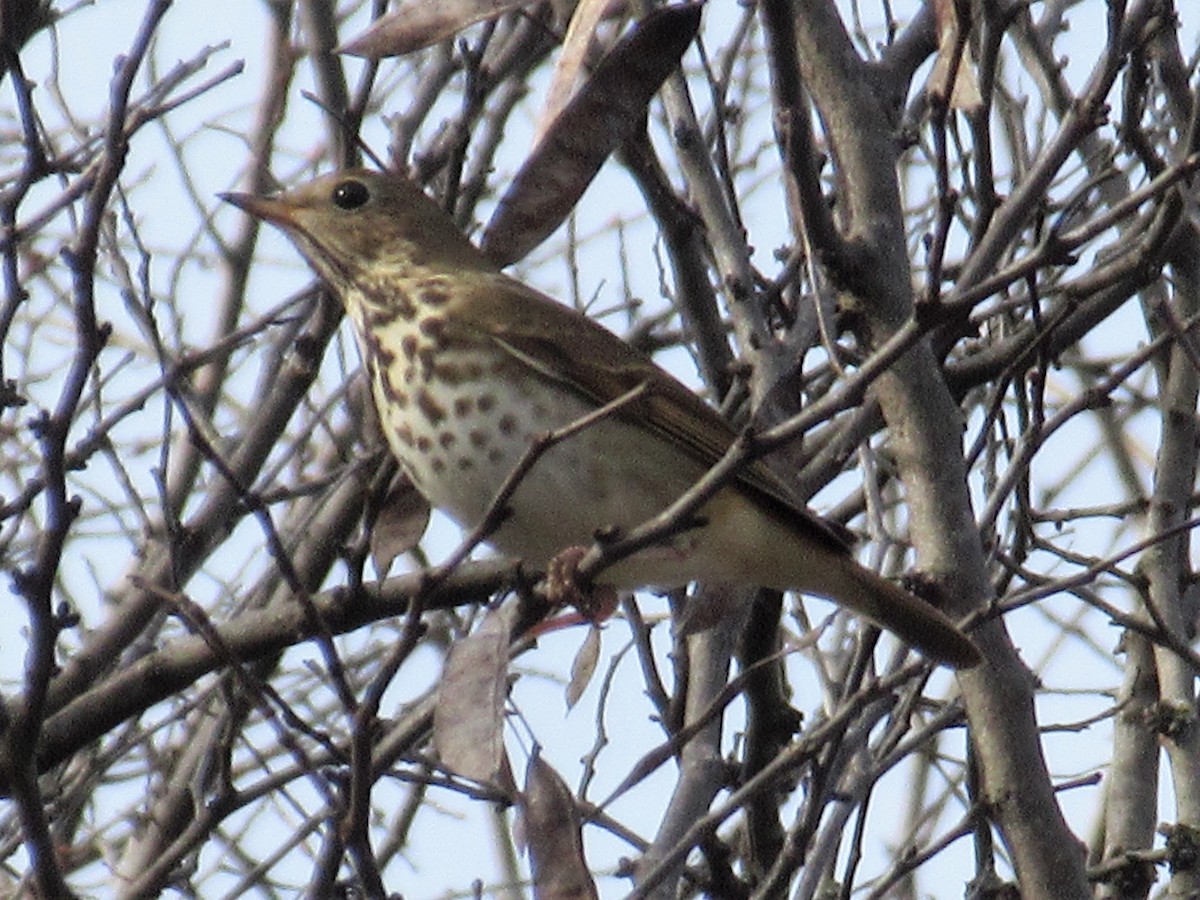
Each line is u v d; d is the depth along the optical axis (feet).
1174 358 40.06
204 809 32.04
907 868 34.94
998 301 43.06
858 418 37.17
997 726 32.94
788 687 40.78
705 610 36.09
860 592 34.81
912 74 41.60
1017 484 36.45
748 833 38.50
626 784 33.40
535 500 35.50
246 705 33.86
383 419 36.58
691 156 39.78
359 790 25.61
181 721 45.73
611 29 40.24
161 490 35.01
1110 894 36.17
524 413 35.70
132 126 27.81
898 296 34.50
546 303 36.94
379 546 34.88
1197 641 39.68
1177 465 39.52
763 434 26.63
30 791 28.30
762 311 39.29
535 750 28.60
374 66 38.58
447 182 39.24
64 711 34.01
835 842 33.32
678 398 36.27
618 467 35.81
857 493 42.80
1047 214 37.83
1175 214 34.24
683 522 27.81
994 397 35.27
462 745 26.63
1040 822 32.37
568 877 27.55
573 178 30.27
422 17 30.89
